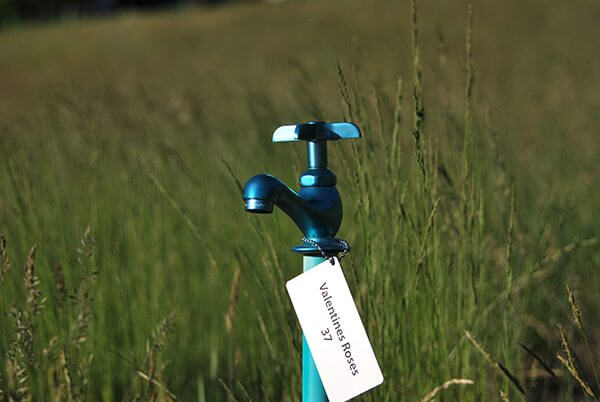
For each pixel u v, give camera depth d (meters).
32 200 2.24
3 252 1.58
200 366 2.65
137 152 2.98
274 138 1.34
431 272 1.84
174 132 3.53
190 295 2.84
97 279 2.29
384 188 1.90
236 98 5.57
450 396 1.83
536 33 14.74
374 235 1.86
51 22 28.09
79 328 1.74
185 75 14.47
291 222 2.88
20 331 1.54
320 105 2.26
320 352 1.30
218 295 2.79
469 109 1.86
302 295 1.30
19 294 2.19
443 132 2.30
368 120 1.95
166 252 2.88
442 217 2.19
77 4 37.97
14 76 16.95
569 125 4.63
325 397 1.38
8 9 36.16
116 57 18.28
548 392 2.56
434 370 1.77
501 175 2.38
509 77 6.54
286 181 2.80
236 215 3.03
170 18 24.05
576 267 3.11
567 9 16.56
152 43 19.86
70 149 3.06
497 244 2.65
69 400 1.63
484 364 1.86
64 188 2.70
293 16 20.91
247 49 17.83
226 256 2.80
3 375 1.83
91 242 1.75
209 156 3.46
